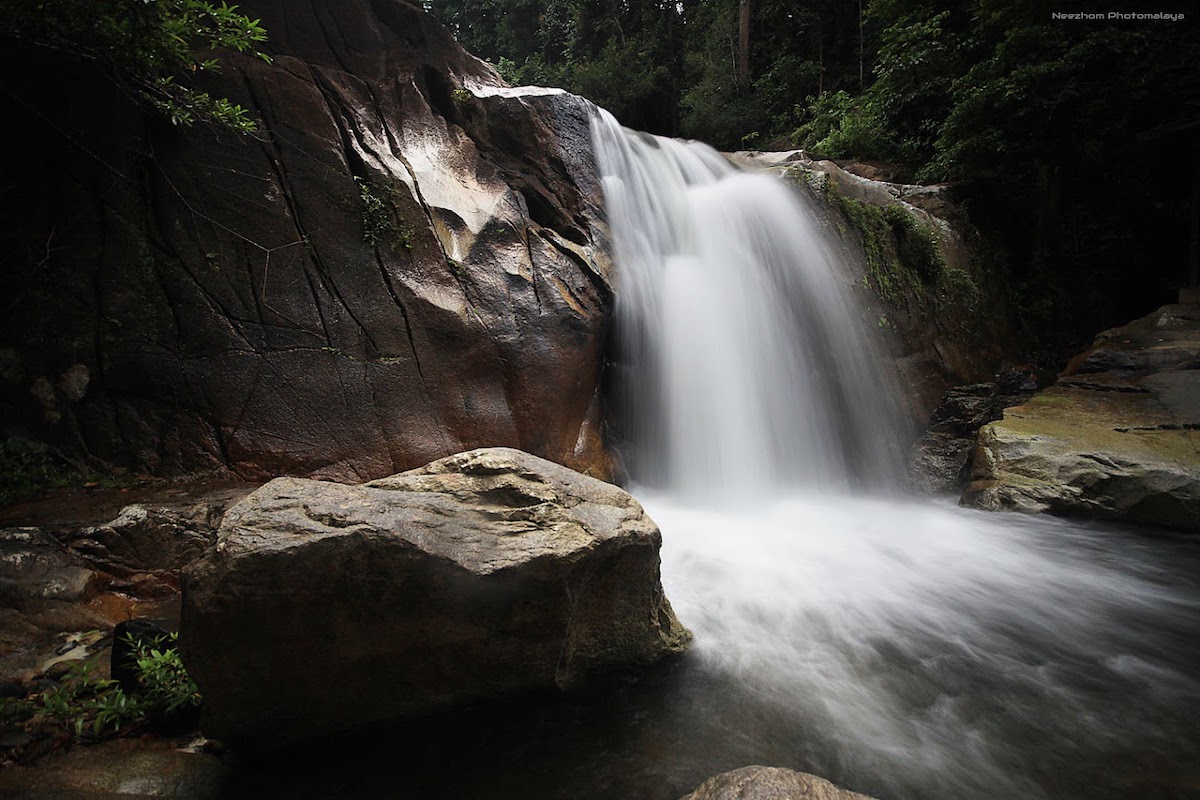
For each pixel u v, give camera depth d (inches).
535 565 123.4
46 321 219.5
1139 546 253.3
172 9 214.8
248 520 116.0
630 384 319.3
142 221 229.5
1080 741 132.0
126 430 218.5
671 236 366.6
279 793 112.7
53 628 152.7
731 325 340.8
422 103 299.3
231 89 247.1
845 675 157.8
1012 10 512.7
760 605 196.1
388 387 243.9
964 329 446.9
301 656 116.3
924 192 495.8
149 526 182.1
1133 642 178.7
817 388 362.9
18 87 219.8
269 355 232.4
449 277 264.1
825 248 389.1
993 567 234.4
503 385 263.1
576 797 113.1
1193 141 513.0
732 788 96.3
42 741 117.7
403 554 116.0
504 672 133.7
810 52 840.3
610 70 787.4
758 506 315.9
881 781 119.0
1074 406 350.0
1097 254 556.1
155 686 125.0
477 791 114.4
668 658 160.4
